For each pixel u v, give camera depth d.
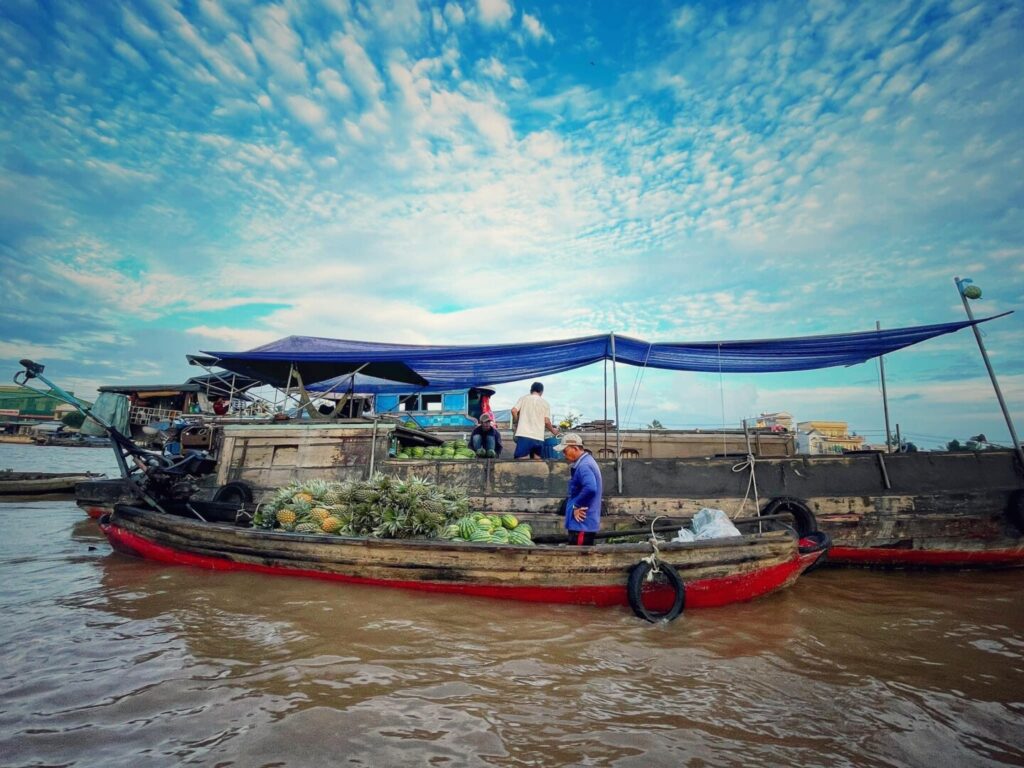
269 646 5.17
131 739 3.52
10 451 55.56
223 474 11.62
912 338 10.61
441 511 8.15
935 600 7.42
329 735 3.61
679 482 10.00
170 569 8.23
